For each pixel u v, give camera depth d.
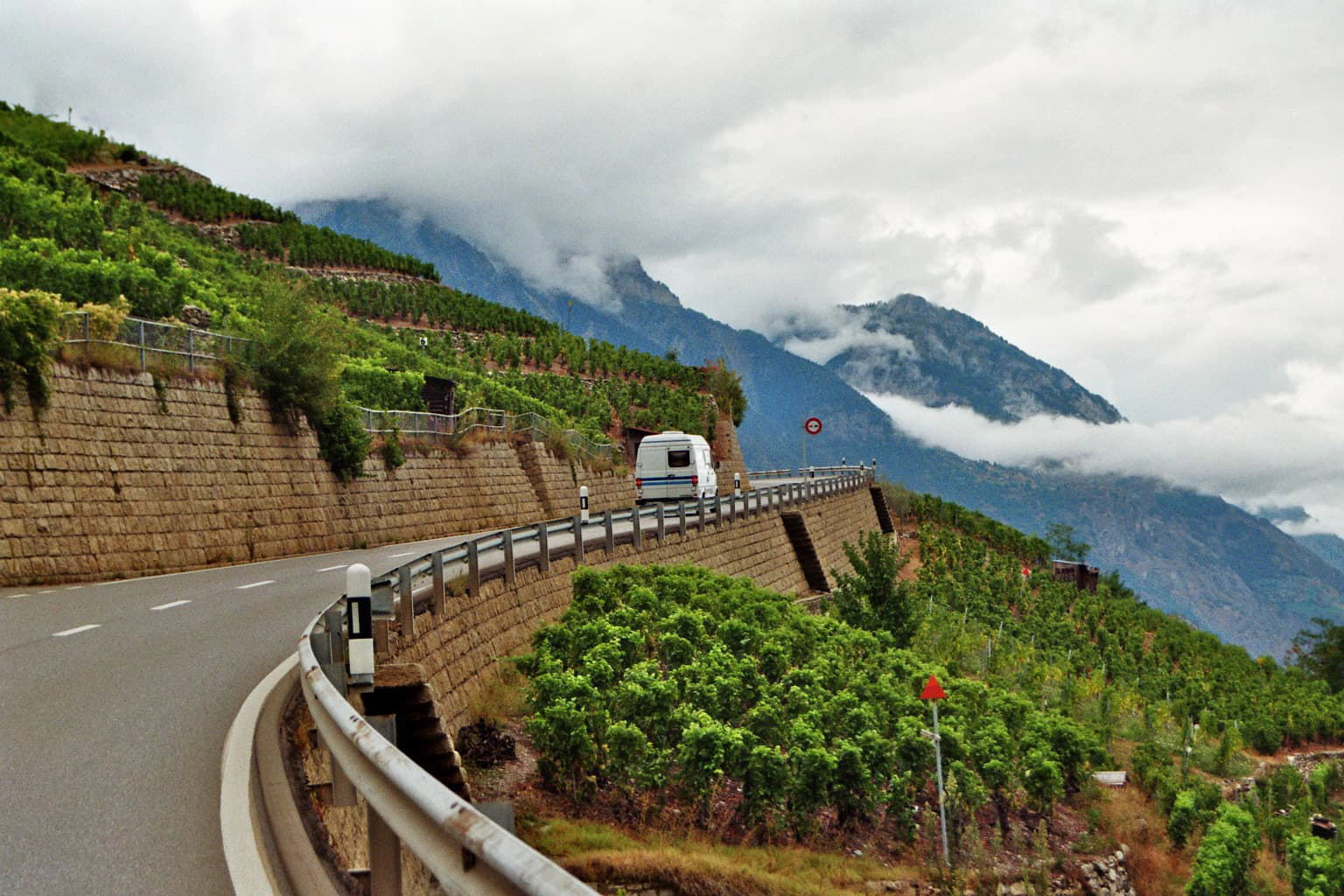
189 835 6.14
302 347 32.22
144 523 25.00
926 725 22.55
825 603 42.06
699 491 39.88
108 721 9.39
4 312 22.14
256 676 11.55
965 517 78.50
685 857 15.49
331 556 29.98
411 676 12.52
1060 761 26.52
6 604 18.19
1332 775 42.41
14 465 21.81
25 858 5.80
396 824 3.71
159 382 26.62
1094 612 56.44
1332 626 83.69
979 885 19.62
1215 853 25.48
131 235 52.22
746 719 20.44
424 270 107.12
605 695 18.28
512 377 72.44
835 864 17.94
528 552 22.34
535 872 2.35
